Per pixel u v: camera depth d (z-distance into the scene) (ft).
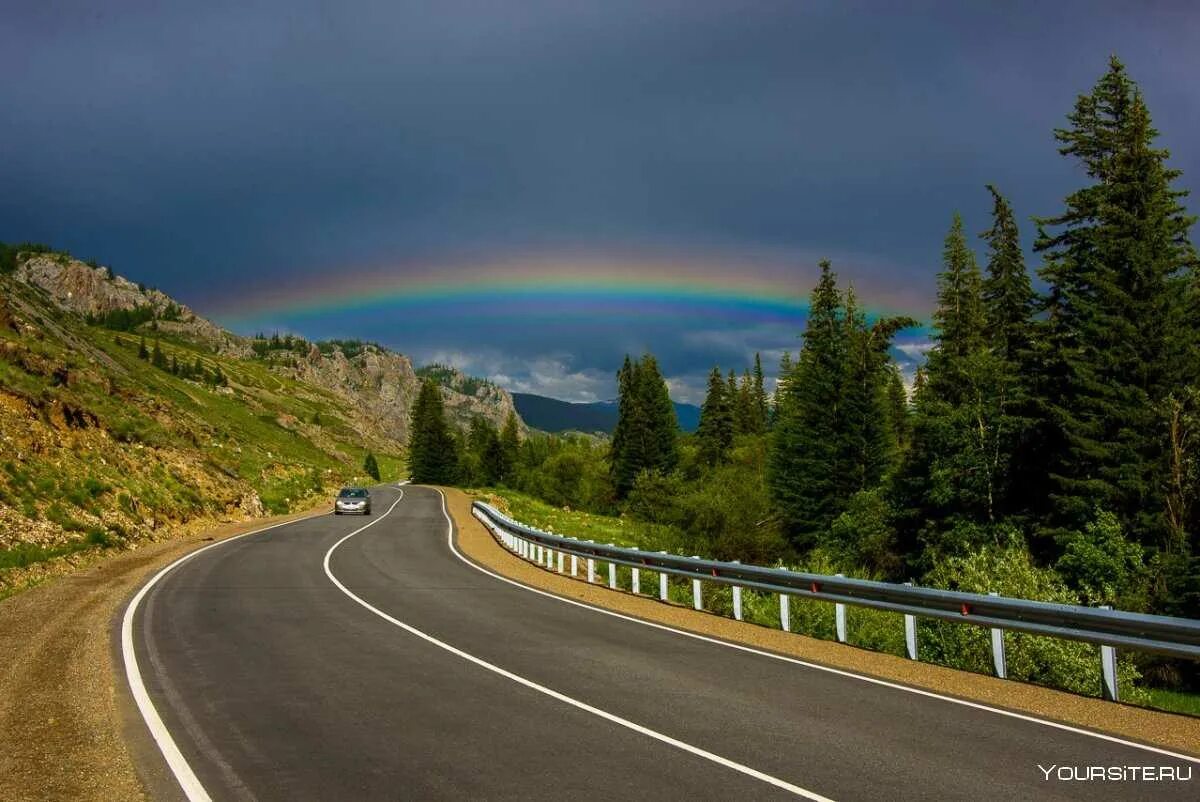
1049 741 25.63
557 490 333.01
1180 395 94.99
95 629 41.27
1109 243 100.01
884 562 129.70
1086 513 98.48
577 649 39.70
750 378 305.32
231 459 172.55
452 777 21.06
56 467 80.53
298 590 58.29
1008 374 114.93
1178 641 30.76
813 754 23.68
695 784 20.85
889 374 166.61
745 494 141.69
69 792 19.67
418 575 70.03
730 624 49.96
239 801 19.21
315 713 27.17
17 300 204.64
